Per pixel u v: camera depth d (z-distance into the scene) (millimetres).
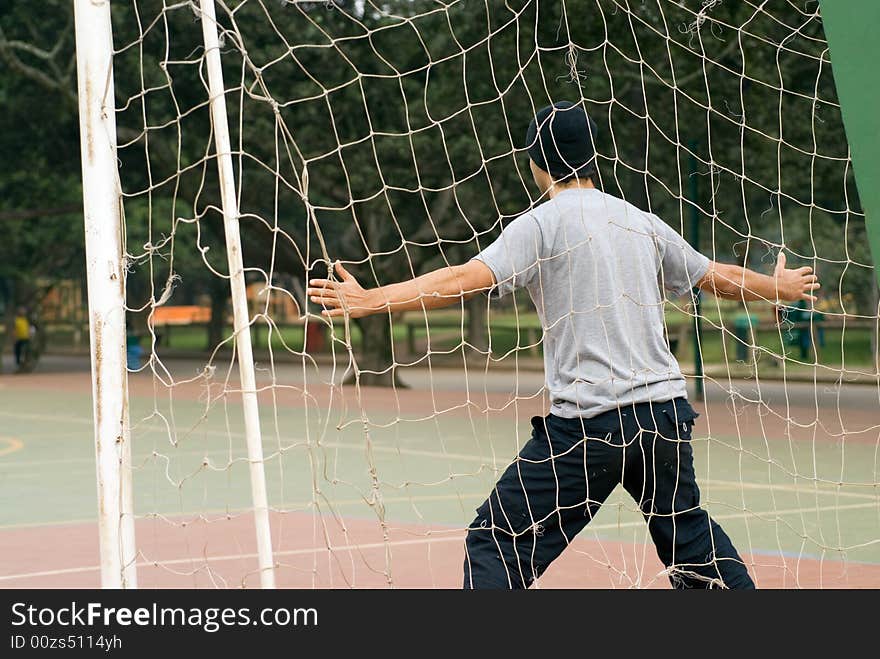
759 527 25109
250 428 12477
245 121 66938
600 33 49938
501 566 12977
